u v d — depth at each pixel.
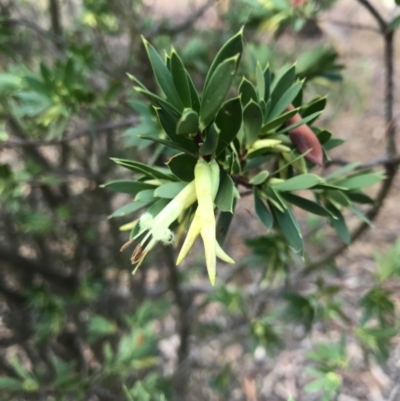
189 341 0.33
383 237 0.47
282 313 0.19
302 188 0.10
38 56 0.28
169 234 0.08
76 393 0.22
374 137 0.57
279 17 0.16
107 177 0.28
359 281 0.38
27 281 0.33
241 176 0.10
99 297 0.33
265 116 0.10
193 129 0.08
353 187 0.13
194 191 0.09
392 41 0.15
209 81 0.08
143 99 0.22
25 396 0.22
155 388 0.26
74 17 0.29
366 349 0.18
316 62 0.16
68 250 0.40
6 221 0.32
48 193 0.32
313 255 0.31
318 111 0.10
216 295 0.23
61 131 0.17
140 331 0.23
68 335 0.34
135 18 0.23
